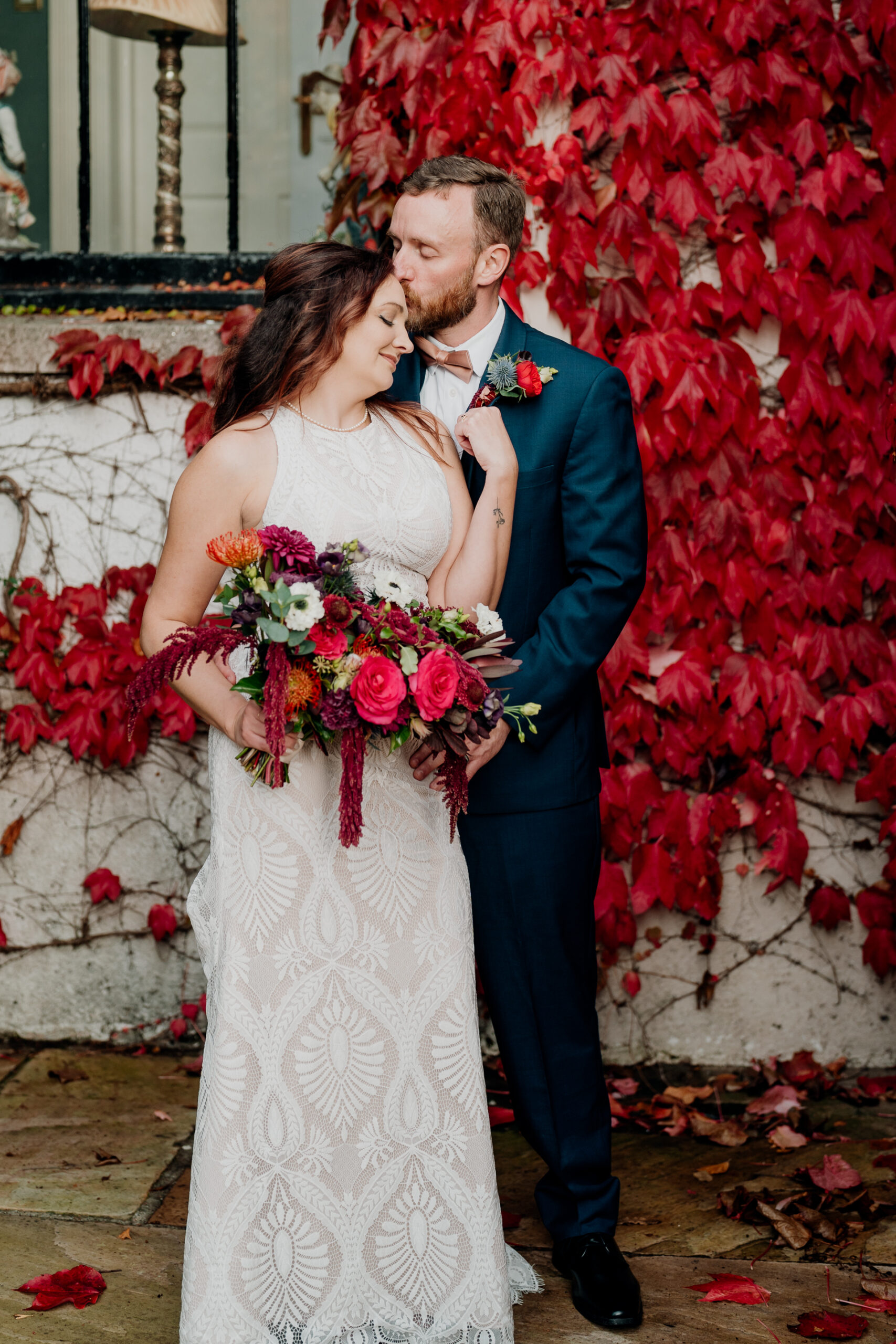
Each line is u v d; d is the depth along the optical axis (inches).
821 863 120.6
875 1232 92.5
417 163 112.2
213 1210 69.7
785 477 114.9
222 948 71.5
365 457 73.4
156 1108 112.7
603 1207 86.8
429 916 73.9
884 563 115.6
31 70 152.6
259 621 64.0
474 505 83.8
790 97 111.3
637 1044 122.6
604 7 109.9
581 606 81.6
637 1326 81.6
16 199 148.2
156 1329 81.2
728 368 113.3
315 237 145.6
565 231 112.1
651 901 118.6
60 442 121.4
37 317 123.6
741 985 121.9
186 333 119.0
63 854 125.3
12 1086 117.4
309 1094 71.2
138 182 156.5
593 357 85.4
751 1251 90.5
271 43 151.7
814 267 115.0
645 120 110.3
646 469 114.7
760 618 116.6
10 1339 79.7
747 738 117.3
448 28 110.5
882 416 114.2
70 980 126.3
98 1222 93.6
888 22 109.9
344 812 66.4
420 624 69.4
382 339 72.6
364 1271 72.7
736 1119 111.6
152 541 121.8
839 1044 121.8
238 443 70.9
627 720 117.3
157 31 139.4
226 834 72.1
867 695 117.0
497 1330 73.8
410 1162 73.0
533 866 83.9
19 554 122.5
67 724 122.2
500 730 78.7
